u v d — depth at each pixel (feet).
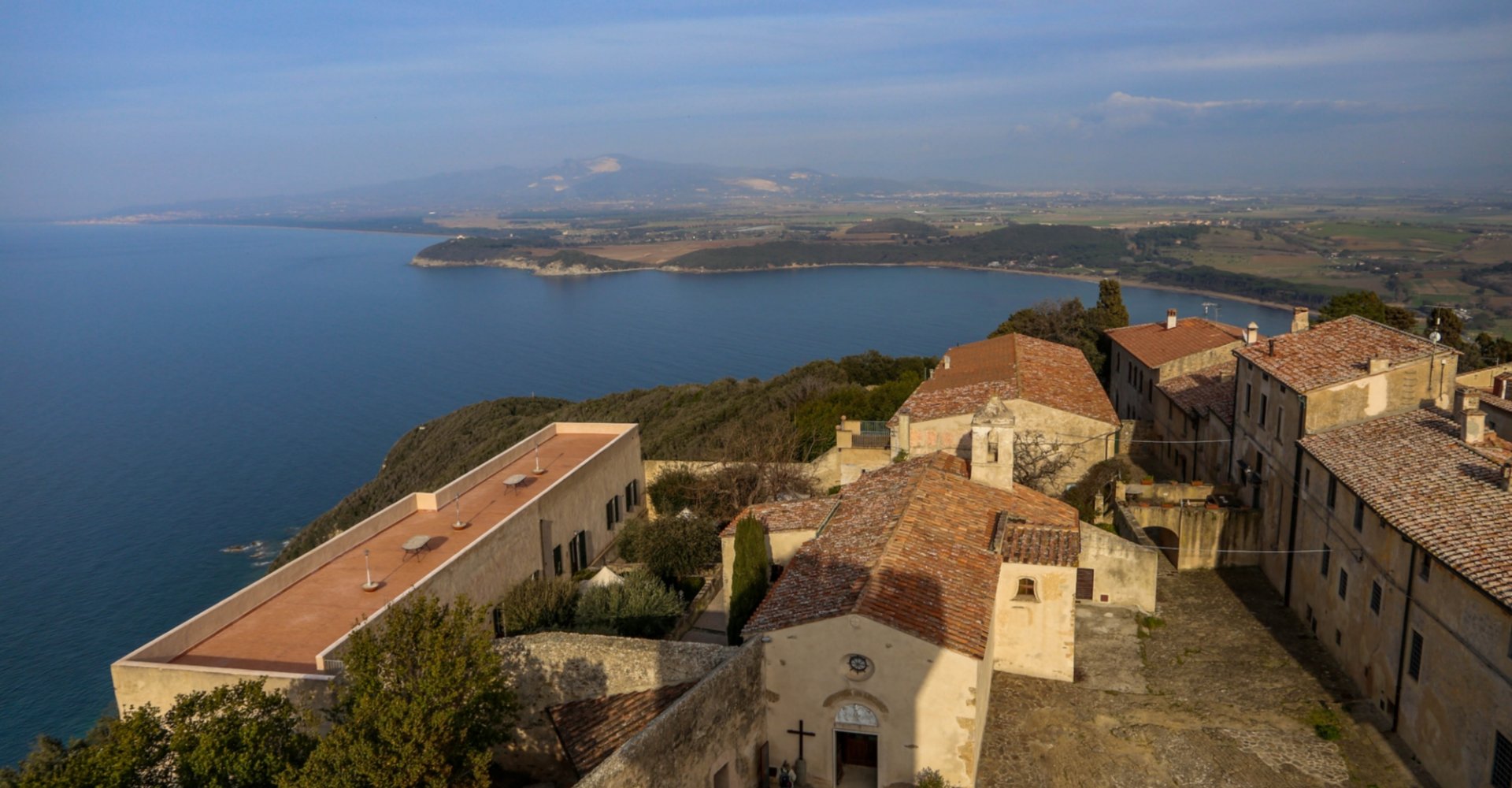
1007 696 94.38
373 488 296.51
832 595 83.25
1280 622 110.93
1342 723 88.07
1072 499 137.18
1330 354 122.01
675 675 83.41
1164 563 131.34
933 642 76.28
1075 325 261.24
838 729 80.64
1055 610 96.32
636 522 152.66
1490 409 124.47
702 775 72.79
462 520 124.47
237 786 60.59
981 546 95.04
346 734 62.34
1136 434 184.55
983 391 148.66
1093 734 87.25
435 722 64.08
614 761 62.34
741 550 97.96
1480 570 71.20
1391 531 86.79
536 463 151.74
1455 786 74.43
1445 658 76.33
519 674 87.66
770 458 166.20
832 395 205.26
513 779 87.86
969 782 77.66
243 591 96.89
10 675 201.46
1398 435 102.94
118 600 246.27
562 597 115.44
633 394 344.08
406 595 94.02
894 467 121.19
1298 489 112.68
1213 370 169.99
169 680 80.84
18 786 58.95
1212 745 84.84
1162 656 102.94
